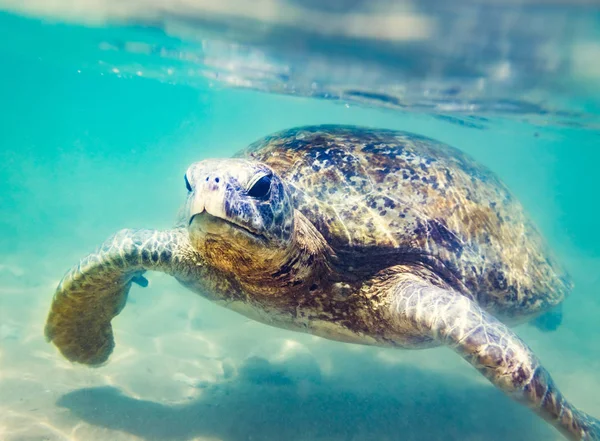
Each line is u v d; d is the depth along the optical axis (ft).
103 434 2.18
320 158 2.53
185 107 31.71
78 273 2.19
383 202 2.37
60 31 6.29
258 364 3.16
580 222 15.06
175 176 14.34
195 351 3.27
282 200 1.84
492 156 27.50
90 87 23.11
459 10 2.93
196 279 2.39
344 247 2.21
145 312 3.89
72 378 2.64
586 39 3.12
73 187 10.67
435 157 2.79
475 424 2.66
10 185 10.23
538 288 2.68
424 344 2.35
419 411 2.74
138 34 5.54
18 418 2.19
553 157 20.40
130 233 2.31
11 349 2.90
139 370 2.85
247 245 1.76
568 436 1.82
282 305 2.26
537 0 2.61
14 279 4.38
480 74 4.53
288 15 3.70
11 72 19.54
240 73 6.96
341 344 3.67
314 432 2.42
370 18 3.39
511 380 1.75
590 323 4.95
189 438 2.24
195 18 4.39
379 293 2.22
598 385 3.44
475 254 2.43
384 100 6.93
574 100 5.16
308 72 5.80
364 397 2.84
